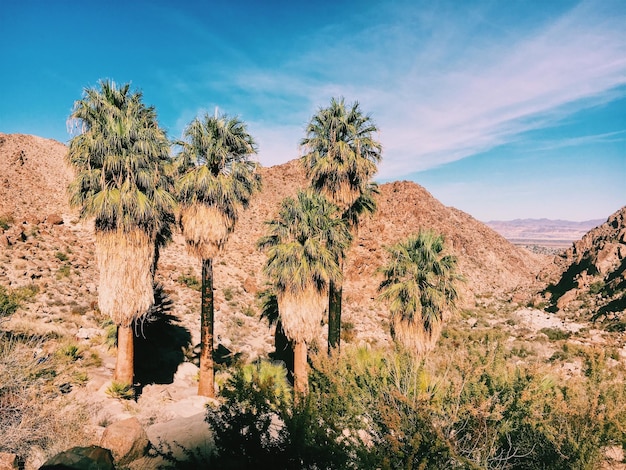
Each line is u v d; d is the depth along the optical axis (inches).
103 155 481.4
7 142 2377.0
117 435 301.0
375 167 610.2
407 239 625.3
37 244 1234.0
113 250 480.4
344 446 170.2
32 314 740.7
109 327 688.4
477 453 191.2
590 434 203.5
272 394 185.2
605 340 1176.8
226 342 940.0
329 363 226.1
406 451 179.5
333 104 627.8
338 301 608.7
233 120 562.6
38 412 299.6
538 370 227.6
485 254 3031.5
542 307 2091.5
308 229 538.6
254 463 170.1
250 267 1732.3
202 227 523.2
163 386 584.7
